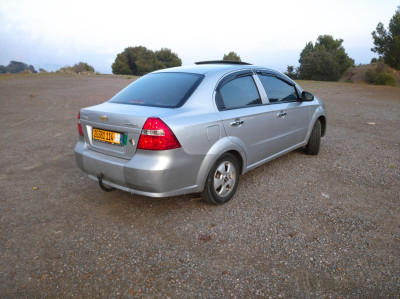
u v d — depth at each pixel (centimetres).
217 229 319
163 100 334
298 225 325
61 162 528
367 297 230
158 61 7150
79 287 241
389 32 3800
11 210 361
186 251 284
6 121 876
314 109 523
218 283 244
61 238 306
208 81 352
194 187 328
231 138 354
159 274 254
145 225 328
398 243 294
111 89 1748
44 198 392
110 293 234
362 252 281
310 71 5238
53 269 261
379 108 1159
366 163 515
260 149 409
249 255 278
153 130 290
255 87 409
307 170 481
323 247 288
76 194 403
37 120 892
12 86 1852
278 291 236
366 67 5469
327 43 6062
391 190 410
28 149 604
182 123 304
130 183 306
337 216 343
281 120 439
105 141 330
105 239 304
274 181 439
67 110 1066
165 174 296
